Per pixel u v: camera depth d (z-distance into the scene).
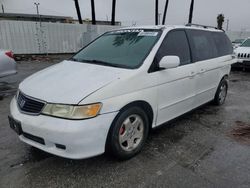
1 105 5.36
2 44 13.96
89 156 2.69
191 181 2.77
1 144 3.54
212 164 3.13
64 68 3.49
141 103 3.18
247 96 6.65
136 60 3.36
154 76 3.31
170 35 3.83
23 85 3.19
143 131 3.33
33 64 11.84
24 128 2.78
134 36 3.90
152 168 3.01
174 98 3.79
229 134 4.07
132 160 3.18
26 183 2.70
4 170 2.92
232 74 10.53
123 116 2.94
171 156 3.30
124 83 2.93
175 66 3.40
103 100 2.71
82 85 2.81
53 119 2.61
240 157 3.32
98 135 2.69
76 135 2.54
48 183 2.70
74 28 16.56
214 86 5.09
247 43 11.91
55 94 2.72
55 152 2.67
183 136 3.95
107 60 3.57
